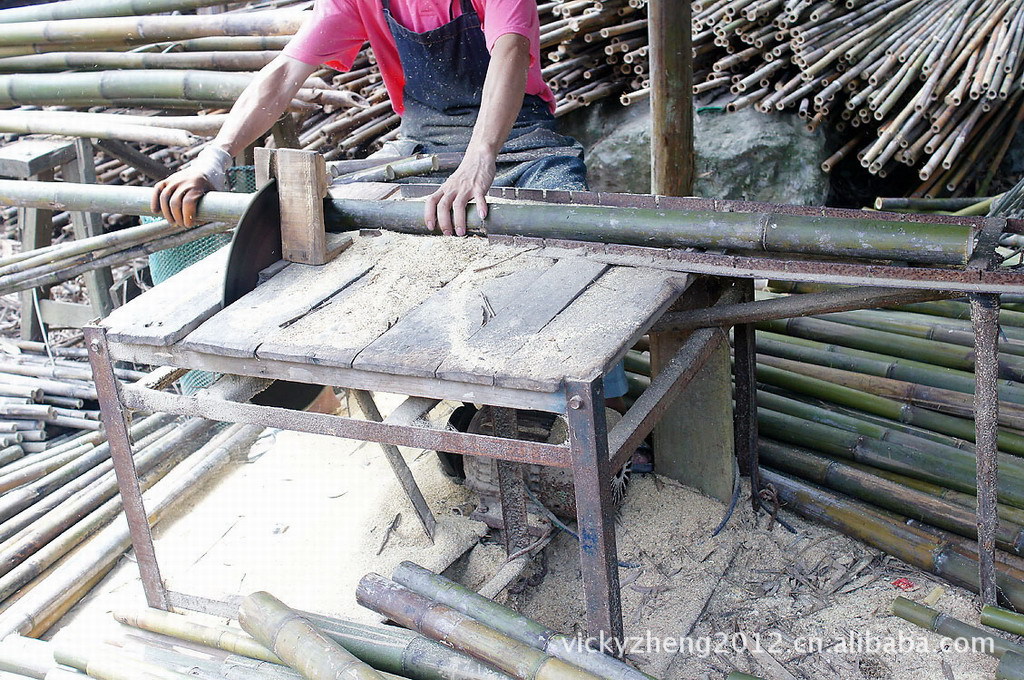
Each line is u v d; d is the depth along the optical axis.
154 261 3.81
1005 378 3.06
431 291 2.15
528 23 2.55
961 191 5.09
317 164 2.27
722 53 5.55
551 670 1.92
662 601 2.45
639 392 3.19
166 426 3.49
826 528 2.69
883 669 2.19
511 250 2.30
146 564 2.38
